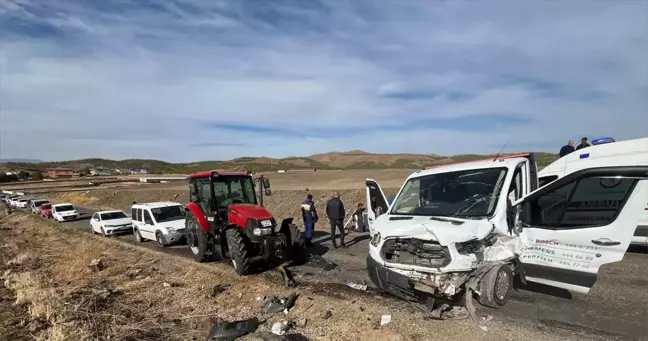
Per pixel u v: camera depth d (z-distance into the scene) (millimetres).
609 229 4531
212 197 9203
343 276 7492
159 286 7559
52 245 14922
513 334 4398
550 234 4965
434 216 5449
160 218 13852
